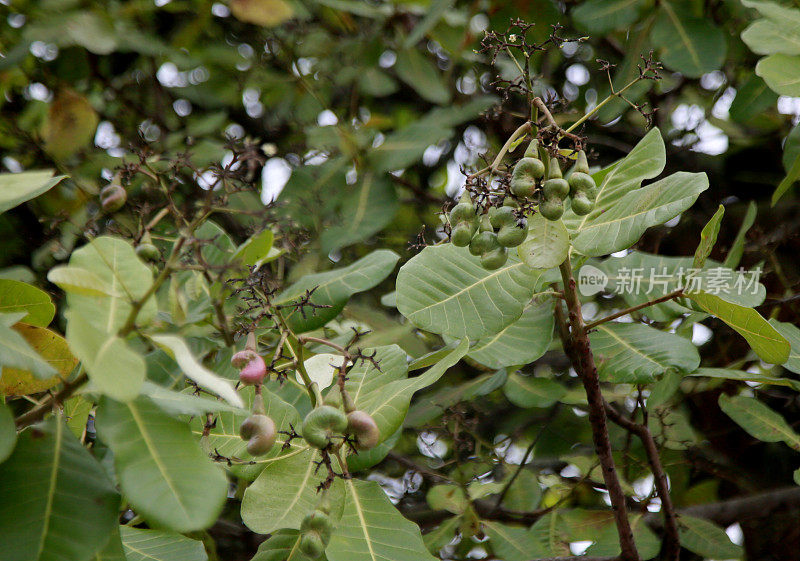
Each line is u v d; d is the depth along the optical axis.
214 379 2.01
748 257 2.96
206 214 2.18
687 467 2.79
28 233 2.75
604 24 2.78
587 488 2.76
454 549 2.80
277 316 2.23
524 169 2.14
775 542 2.84
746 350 2.77
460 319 2.23
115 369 1.95
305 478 2.19
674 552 2.33
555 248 2.16
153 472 2.00
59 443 2.04
